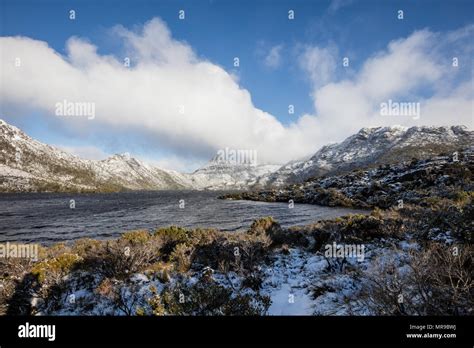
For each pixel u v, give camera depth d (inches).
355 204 2137.1
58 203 3378.4
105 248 496.4
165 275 442.6
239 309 296.4
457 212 587.2
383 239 562.9
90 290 410.0
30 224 1633.9
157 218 1886.1
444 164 2369.6
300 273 478.9
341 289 371.9
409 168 2792.8
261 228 719.7
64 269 451.8
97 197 5088.6
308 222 1530.5
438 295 237.9
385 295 256.4
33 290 386.3
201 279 425.1
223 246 555.8
